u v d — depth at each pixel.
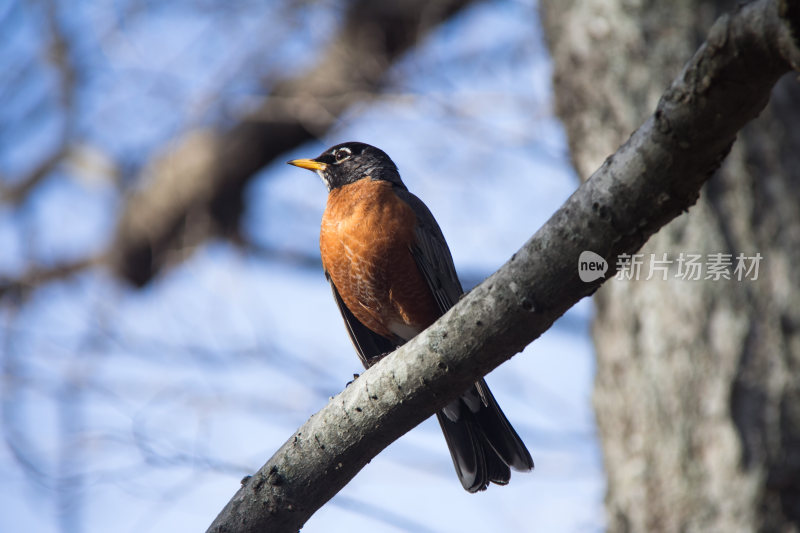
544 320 5.13
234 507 6.12
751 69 4.02
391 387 5.69
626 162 4.58
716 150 4.38
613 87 9.36
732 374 7.82
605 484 8.51
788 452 7.50
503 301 5.14
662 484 7.87
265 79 15.84
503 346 5.30
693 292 8.17
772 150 8.38
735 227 8.24
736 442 7.62
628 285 8.58
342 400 5.91
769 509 7.39
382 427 5.80
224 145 16.28
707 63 4.13
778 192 8.26
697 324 8.09
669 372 8.09
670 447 7.92
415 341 5.62
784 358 7.77
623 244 4.75
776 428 7.59
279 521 6.02
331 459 5.91
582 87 9.62
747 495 7.46
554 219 4.92
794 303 7.91
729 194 8.34
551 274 4.95
